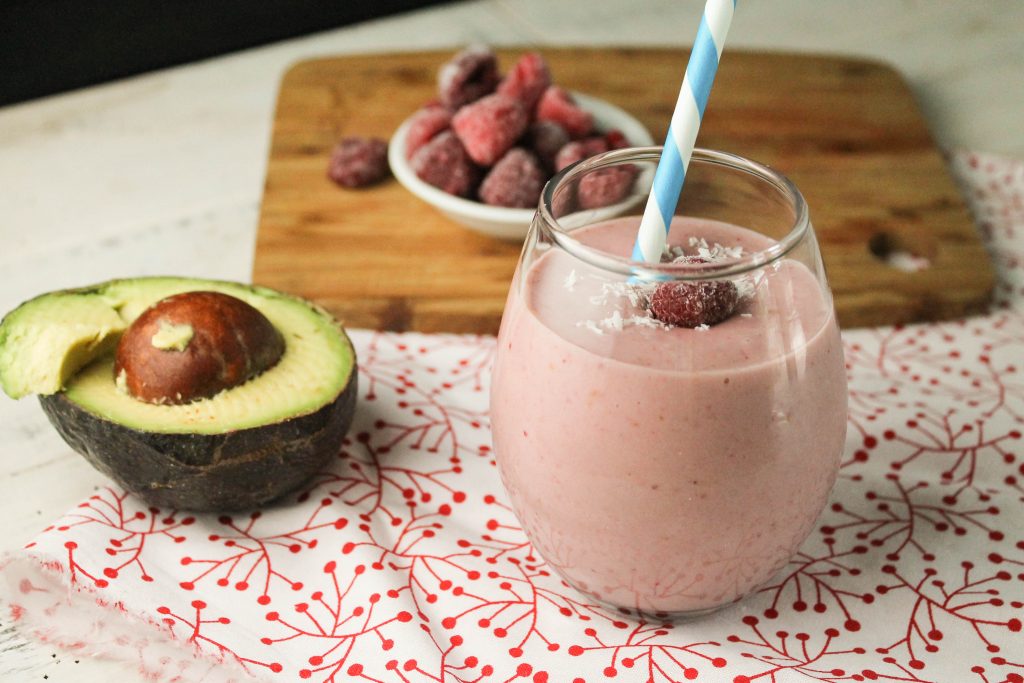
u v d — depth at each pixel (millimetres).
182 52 859
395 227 632
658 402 375
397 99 750
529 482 402
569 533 401
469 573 445
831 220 627
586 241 417
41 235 639
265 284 584
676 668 409
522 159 615
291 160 688
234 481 448
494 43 858
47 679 414
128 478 447
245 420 441
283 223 633
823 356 389
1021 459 490
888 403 519
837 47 845
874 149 691
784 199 398
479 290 583
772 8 914
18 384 444
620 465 382
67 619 433
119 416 438
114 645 425
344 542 452
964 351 554
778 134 706
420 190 617
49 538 442
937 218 627
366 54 809
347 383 461
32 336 450
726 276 373
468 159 625
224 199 674
